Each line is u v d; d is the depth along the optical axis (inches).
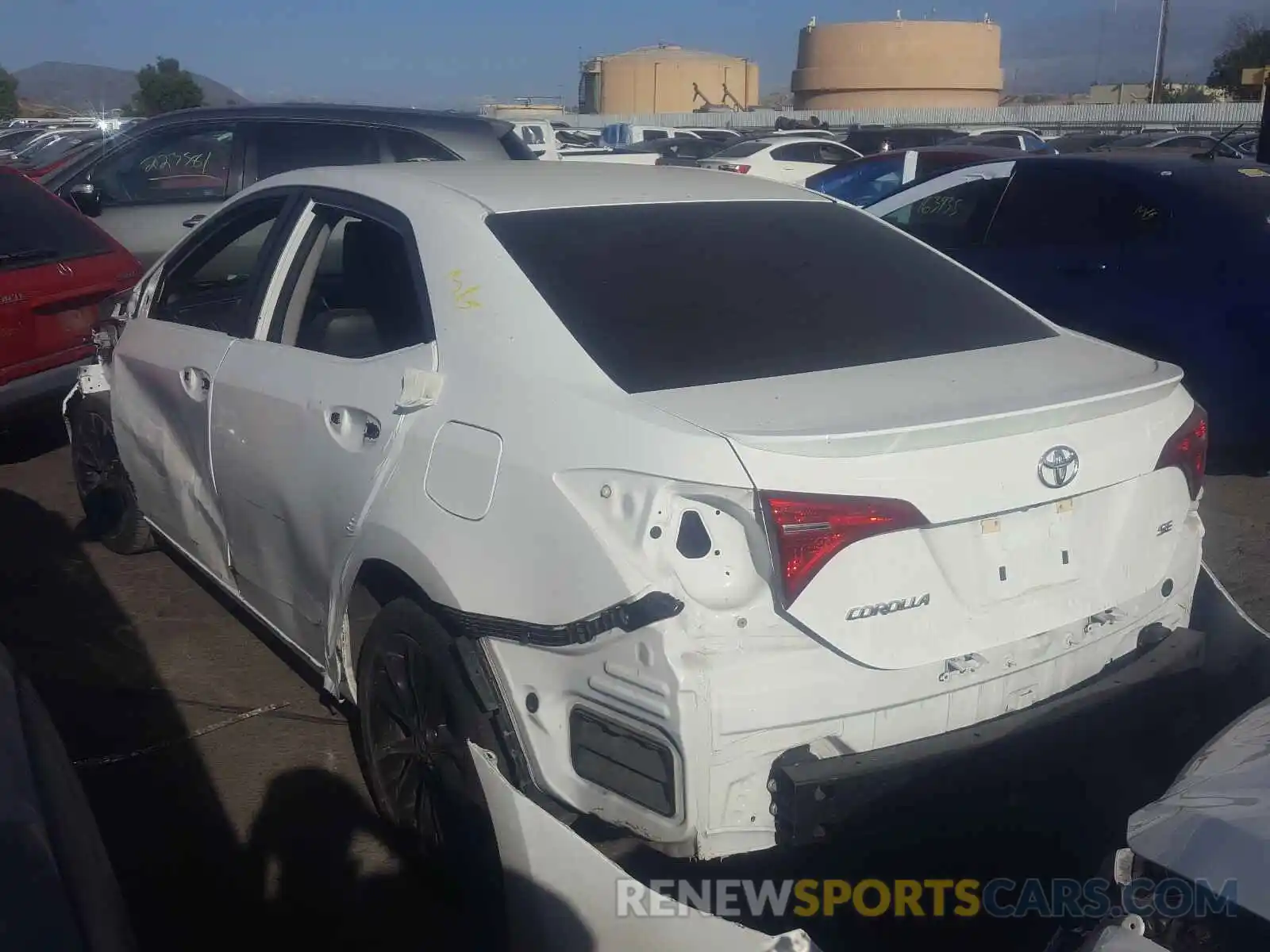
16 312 235.8
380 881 121.5
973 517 98.2
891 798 95.0
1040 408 101.3
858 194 506.6
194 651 172.2
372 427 119.5
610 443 96.4
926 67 1866.4
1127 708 108.2
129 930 77.9
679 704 90.3
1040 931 110.2
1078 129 1347.2
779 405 99.2
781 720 92.5
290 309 144.2
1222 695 124.4
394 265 130.2
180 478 164.7
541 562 98.7
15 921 65.6
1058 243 257.8
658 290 117.1
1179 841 76.0
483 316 113.7
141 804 134.3
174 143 331.9
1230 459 243.4
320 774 140.3
